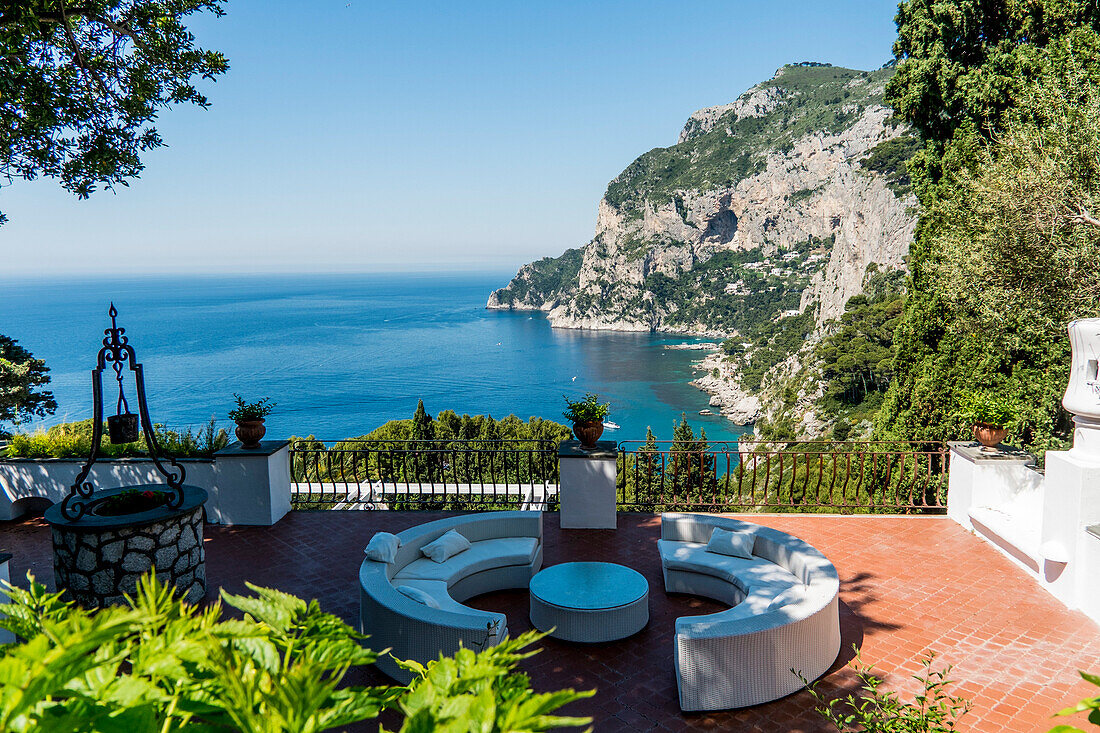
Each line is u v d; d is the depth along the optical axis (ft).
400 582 20.15
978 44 48.85
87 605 19.45
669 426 346.33
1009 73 44.91
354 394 453.99
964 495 26.78
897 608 20.36
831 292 321.52
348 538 26.91
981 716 15.16
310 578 23.32
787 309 550.36
